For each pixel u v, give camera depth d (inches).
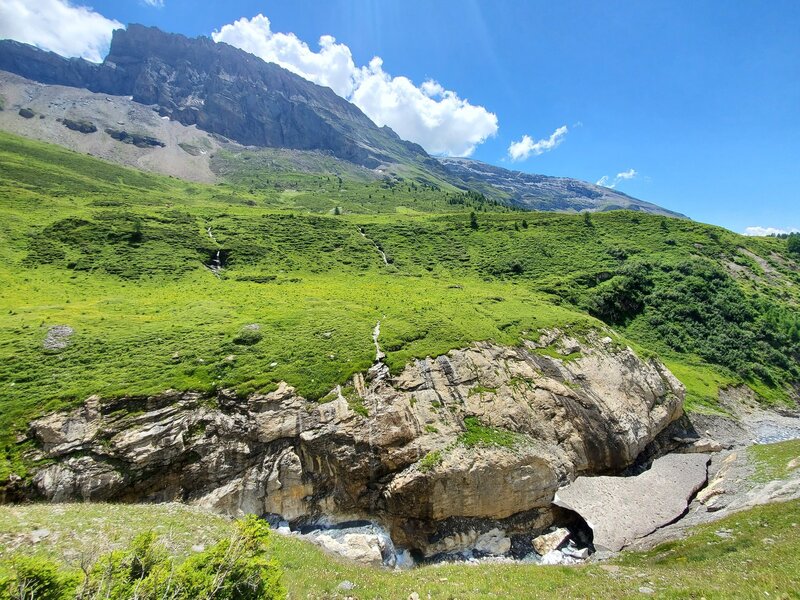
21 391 1378.0
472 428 1536.7
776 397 2625.5
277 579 488.4
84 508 944.9
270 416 1464.1
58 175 5900.6
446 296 2807.6
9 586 374.9
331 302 2493.8
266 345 1823.3
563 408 1724.9
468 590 780.0
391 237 4626.0
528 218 5280.5
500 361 1863.9
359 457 1396.4
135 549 465.1
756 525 1048.2
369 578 836.0
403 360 1747.0
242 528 506.3
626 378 2026.3
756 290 3565.5
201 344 1781.5
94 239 3262.8
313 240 4244.6
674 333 3112.7
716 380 2620.6
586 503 1417.3
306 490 1368.1
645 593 719.7
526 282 3590.1
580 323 2345.0
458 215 5570.9
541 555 1298.0
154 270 2967.5
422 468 1357.0
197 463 1339.8
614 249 4146.2
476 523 1358.3
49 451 1221.1
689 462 1738.4
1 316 1916.8
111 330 1857.8
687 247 4158.5
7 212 3484.3
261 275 3181.6
